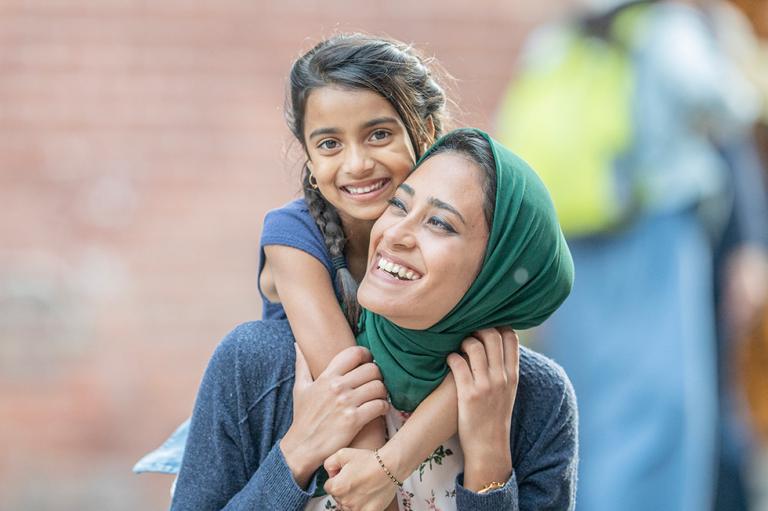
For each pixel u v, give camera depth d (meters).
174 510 3.78
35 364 9.16
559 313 7.46
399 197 3.68
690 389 7.04
